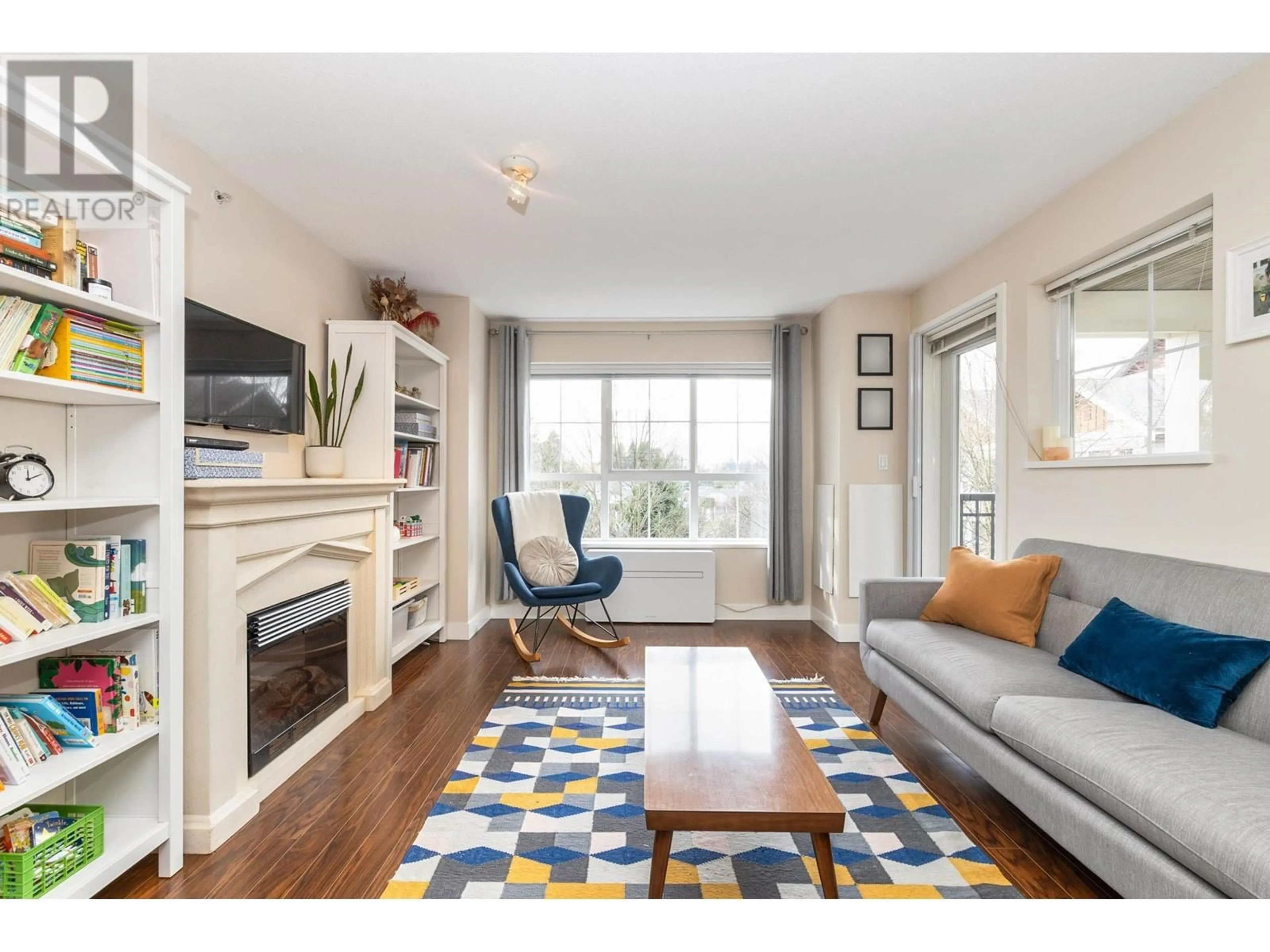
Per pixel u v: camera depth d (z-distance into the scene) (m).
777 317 5.40
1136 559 2.44
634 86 2.18
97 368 1.77
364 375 3.74
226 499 2.12
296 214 3.27
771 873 1.88
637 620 5.28
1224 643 1.85
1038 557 2.83
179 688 1.93
